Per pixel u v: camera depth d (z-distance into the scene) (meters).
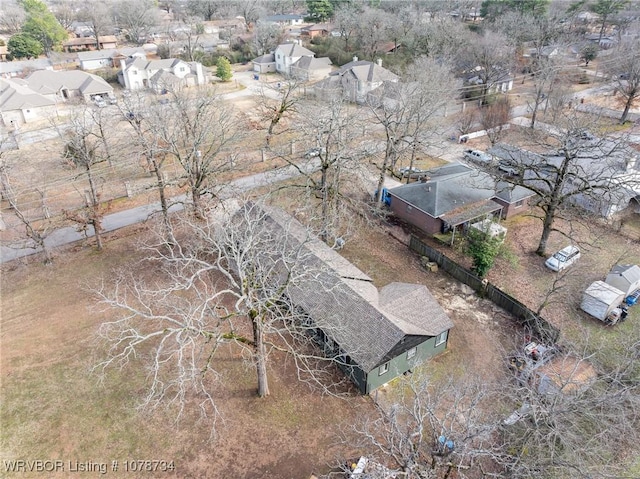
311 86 76.31
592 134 38.78
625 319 28.45
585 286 30.98
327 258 28.80
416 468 15.99
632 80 58.56
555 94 57.03
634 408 20.72
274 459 20.67
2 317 28.88
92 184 36.41
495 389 22.20
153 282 31.81
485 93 67.75
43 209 40.78
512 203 38.75
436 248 35.50
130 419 22.47
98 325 28.08
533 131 53.81
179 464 20.48
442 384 23.58
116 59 94.69
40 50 97.94
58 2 161.12
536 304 29.62
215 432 21.67
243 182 45.06
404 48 87.94
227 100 73.00
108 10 129.50
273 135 55.50
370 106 43.81
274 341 27.09
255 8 136.00
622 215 39.69
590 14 107.62
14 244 35.88
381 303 25.69
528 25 83.31
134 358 25.83
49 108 65.94
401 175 46.25
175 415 22.64
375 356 22.80
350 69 71.69
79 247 35.84
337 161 33.72
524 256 34.53
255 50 103.19
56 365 25.41
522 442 20.00
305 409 22.97
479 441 19.86
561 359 24.33
